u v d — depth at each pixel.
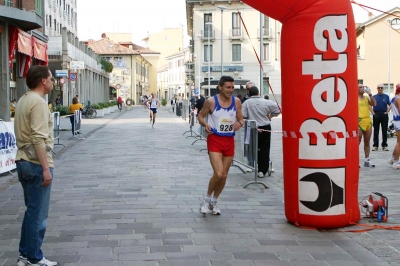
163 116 44.00
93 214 6.95
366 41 54.78
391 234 5.98
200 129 19.36
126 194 8.38
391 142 17.44
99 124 30.73
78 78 41.53
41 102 4.58
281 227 6.31
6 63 18.88
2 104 18.94
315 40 5.94
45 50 25.00
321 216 6.12
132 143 17.97
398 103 11.06
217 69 58.94
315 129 6.05
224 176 6.79
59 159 13.27
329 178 6.08
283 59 6.21
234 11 58.47
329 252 5.32
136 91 90.56
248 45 58.66
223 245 5.54
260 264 4.92
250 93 10.37
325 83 5.97
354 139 6.17
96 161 12.81
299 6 5.92
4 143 10.51
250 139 10.16
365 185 9.10
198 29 58.88
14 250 5.38
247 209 7.33
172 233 6.00
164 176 10.32
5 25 18.64
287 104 6.21
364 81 55.09
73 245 5.50
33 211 4.71
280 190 8.82
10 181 9.86
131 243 5.58
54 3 48.69
